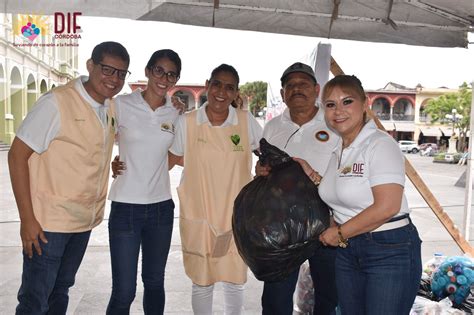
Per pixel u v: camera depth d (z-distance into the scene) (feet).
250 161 9.72
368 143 6.53
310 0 10.91
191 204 9.28
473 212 32.42
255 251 7.54
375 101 158.10
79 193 7.86
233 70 9.15
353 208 6.75
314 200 7.52
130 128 8.67
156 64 8.63
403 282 6.51
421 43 11.71
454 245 20.67
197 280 9.25
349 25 11.37
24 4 9.78
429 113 142.00
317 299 9.23
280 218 7.37
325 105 6.84
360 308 7.04
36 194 7.72
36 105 7.50
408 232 6.68
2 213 26.45
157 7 10.53
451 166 92.02
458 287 10.44
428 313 9.75
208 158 9.19
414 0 10.62
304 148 9.04
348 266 7.03
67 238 7.95
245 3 10.76
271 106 15.40
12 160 7.36
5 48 76.48
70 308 11.96
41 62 93.09
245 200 7.89
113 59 7.55
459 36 11.76
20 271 14.80
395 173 6.23
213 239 9.12
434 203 11.39
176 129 9.37
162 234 9.05
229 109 9.56
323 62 10.93
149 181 8.80
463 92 136.26
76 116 7.69
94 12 10.25
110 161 8.48
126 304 8.70
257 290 13.75
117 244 8.63
